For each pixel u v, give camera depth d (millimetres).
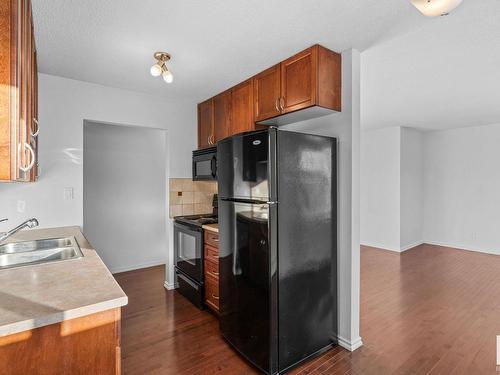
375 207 5656
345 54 2193
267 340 1858
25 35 1124
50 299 1050
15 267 1410
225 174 2289
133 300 3076
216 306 2664
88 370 1035
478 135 5297
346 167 2203
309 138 2057
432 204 5875
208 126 3361
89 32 1900
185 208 3523
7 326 871
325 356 2098
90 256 1624
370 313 2785
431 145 5879
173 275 3406
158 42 2039
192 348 2188
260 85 2561
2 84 943
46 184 2611
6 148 946
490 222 5164
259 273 1919
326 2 1603
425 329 2477
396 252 5242
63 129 2701
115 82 2832
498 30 1961
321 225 2129
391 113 4336
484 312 2805
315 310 2086
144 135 4258
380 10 1685
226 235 2270
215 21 1780
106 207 3943
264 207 1874
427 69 2633
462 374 1896
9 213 2455
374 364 2000
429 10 1227
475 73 2756
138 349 2170
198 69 2512
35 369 950
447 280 3734
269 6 1635
